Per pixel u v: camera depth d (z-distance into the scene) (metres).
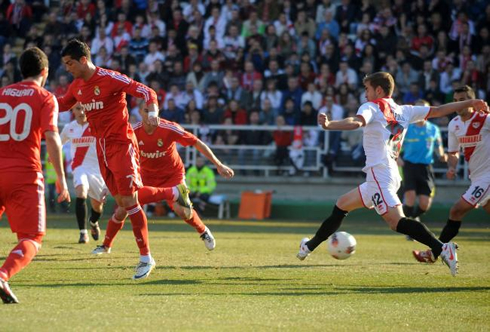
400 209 15.51
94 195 22.36
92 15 47.19
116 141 15.29
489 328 11.02
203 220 36.88
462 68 42.91
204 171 39.03
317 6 45.41
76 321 10.62
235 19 45.28
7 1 49.75
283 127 40.09
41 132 12.30
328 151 40.06
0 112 12.02
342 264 18.34
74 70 14.76
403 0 44.84
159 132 19.03
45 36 46.59
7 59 46.56
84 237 22.47
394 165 15.73
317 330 10.55
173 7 45.66
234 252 20.78
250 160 40.56
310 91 41.31
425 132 27.30
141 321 10.77
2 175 11.94
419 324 11.18
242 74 42.91
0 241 22.48
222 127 40.53
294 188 40.28
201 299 12.80
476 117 18.41
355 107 40.00
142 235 15.07
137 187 15.31
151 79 43.03
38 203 12.09
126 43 45.62
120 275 15.48
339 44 43.41
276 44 44.09
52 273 15.54
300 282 15.13
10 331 9.87
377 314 11.88
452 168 19.95
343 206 16.97
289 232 29.66
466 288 14.74
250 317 11.34
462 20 43.78
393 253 21.53
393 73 41.75
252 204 39.06
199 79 43.06
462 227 34.88
